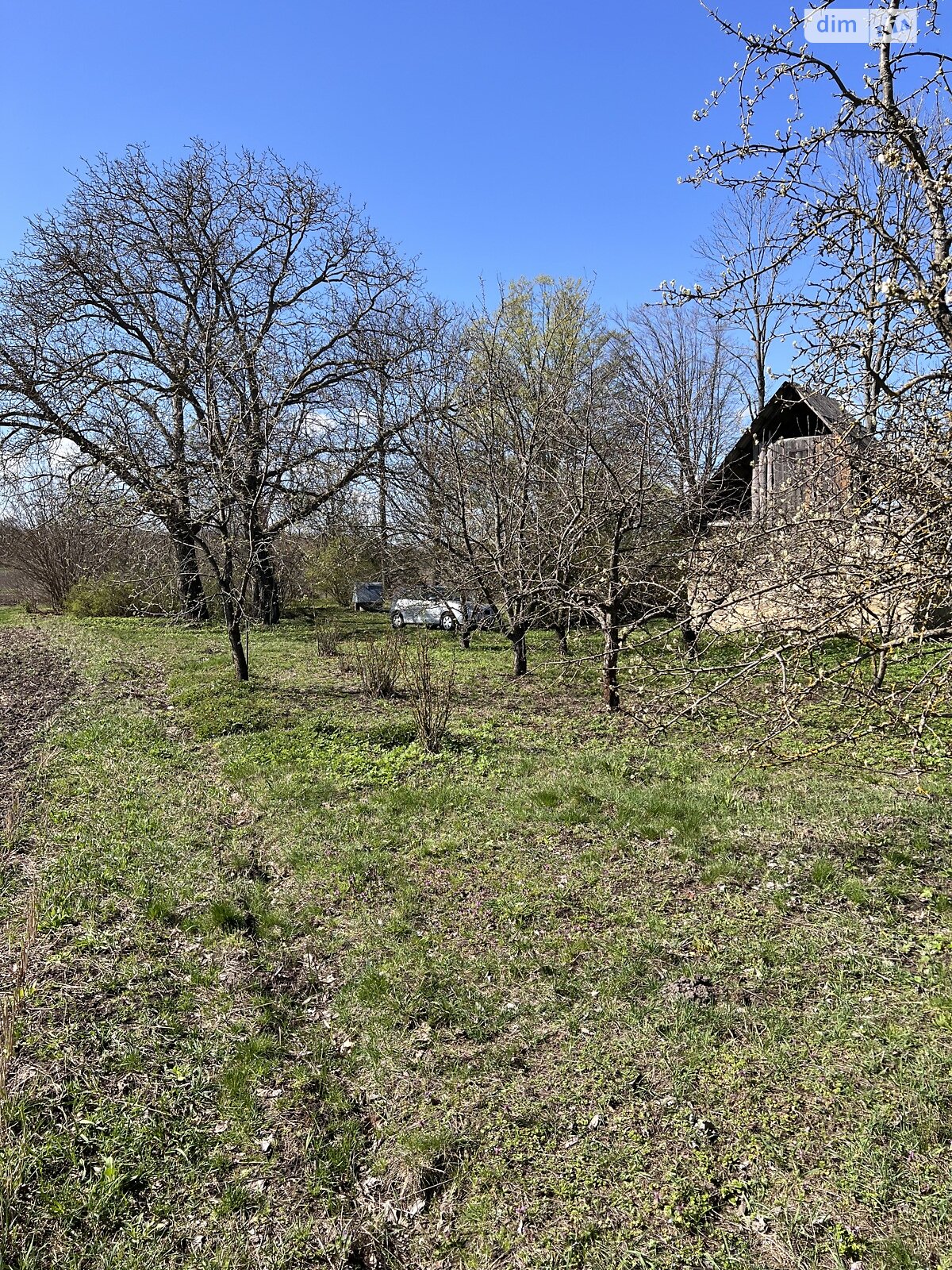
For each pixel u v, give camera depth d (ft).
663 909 14.29
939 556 10.64
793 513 14.15
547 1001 11.78
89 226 59.52
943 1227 7.73
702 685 17.66
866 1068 9.91
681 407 42.34
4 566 96.07
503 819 18.75
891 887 14.48
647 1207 8.25
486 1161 9.03
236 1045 11.13
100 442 50.98
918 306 11.31
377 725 27.86
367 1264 8.05
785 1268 7.47
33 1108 9.68
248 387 44.52
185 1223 8.38
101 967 12.83
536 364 71.15
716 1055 10.35
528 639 53.98
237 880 16.22
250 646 52.80
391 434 57.67
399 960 13.04
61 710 32.35
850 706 14.40
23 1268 7.70
